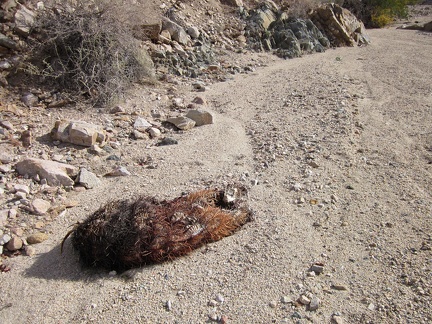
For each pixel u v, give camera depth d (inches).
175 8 207.6
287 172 101.0
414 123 128.5
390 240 78.9
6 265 75.0
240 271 72.6
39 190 93.7
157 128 124.9
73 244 76.0
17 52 138.3
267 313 64.9
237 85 164.7
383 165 104.3
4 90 129.6
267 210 87.1
